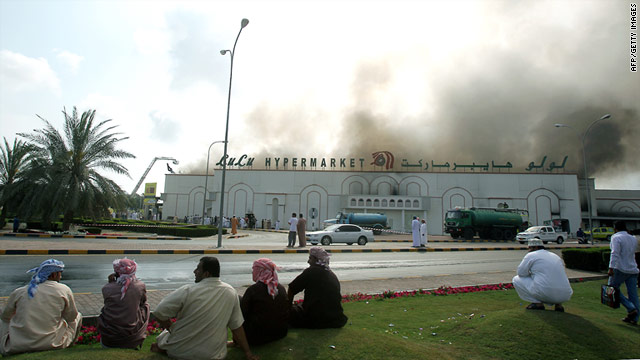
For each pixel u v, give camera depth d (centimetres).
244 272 1142
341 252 1958
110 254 1482
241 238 2869
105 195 2514
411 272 1259
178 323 372
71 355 355
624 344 472
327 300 485
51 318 407
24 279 898
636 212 5459
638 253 749
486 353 449
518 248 2419
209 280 388
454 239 3234
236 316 388
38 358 346
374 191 4788
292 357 388
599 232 4541
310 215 4800
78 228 2666
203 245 1962
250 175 4959
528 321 516
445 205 4634
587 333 488
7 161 2686
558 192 4516
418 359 402
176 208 5144
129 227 2948
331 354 397
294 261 1469
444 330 544
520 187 4566
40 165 2389
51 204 2305
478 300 788
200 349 363
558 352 448
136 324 434
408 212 4603
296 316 489
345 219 4016
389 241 2886
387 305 725
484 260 1705
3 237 2002
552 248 2389
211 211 4972
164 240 2328
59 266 430
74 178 2395
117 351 373
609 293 606
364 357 395
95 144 2506
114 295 428
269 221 4634
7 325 405
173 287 867
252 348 408
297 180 4891
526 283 582
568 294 550
